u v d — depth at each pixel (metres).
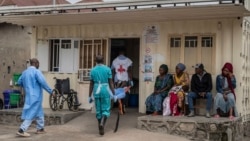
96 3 10.60
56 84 12.16
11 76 16.86
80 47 12.73
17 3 14.60
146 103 11.05
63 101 12.16
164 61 11.56
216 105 10.24
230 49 10.84
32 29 13.33
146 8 9.86
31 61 9.32
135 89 14.05
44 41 13.18
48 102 13.02
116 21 11.73
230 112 10.23
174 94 10.53
